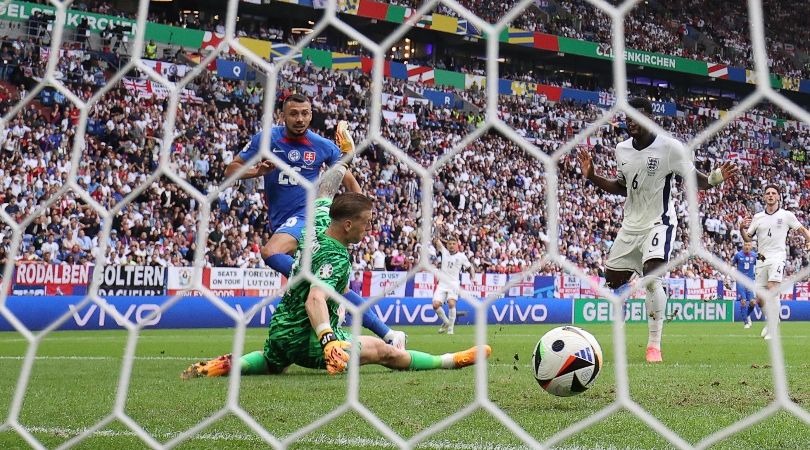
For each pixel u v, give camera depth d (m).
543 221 24.62
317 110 24.78
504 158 26.05
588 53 31.58
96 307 12.83
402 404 3.75
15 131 18.30
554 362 3.72
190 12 27.81
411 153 24.30
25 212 16.59
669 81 36.16
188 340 10.11
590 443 2.81
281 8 28.19
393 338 5.59
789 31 36.03
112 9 24.69
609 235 24.09
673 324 16.52
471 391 4.20
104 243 1.99
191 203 18.45
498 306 15.90
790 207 29.00
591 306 17.11
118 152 19.52
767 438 2.89
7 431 3.09
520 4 1.48
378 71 1.61
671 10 34.75
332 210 4.81
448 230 20.86
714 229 24.70
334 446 2.77
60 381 4.84
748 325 14.62
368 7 27.59
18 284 13.64
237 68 24.67
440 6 28.83
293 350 5.02
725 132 29.98
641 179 6.48
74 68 21.34
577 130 29.91
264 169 4.21
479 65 32.94
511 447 2.74
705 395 4.14
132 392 4.23
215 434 2.99
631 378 4.98
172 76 22.73
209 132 21.84
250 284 15.34
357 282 16.77
